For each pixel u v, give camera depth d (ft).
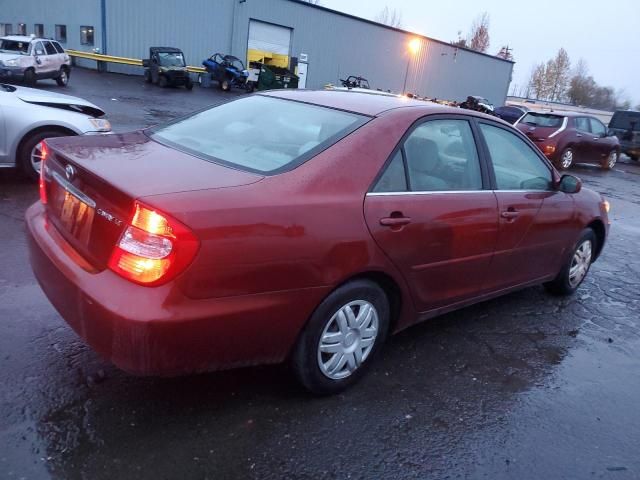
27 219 10.27
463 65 150.92
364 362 10.35
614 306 16.70
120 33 99.86
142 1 99.91
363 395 10.25
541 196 13.80
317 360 9.43
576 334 14.30
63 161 9.32
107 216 7.95
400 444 9.02
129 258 7.52
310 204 8.70
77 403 9.00
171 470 7.84
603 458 9.34
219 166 9.14
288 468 8.19
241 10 109.40
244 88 99.81
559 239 14.85
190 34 105.81
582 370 12.39
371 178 9.68
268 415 9.29
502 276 13.16
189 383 9.88
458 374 11.50
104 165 8.71
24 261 14.38
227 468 8.02
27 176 22.06
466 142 11.98
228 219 7.78
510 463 8.92
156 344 7.47
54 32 114.01
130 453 8.05
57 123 21.48
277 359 9.02
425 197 10.55
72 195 8.94
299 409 9.55
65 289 8.31
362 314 9.92
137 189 7.74
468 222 11.38
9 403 8.81
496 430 9.73
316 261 8.70
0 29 142.31
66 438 8.20
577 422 10.30
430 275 10.94
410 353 12.14
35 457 7.76
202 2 105.09
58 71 72.90
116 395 9.31
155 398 9.36
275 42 115.65
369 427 9.35
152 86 87.97
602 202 16.84
